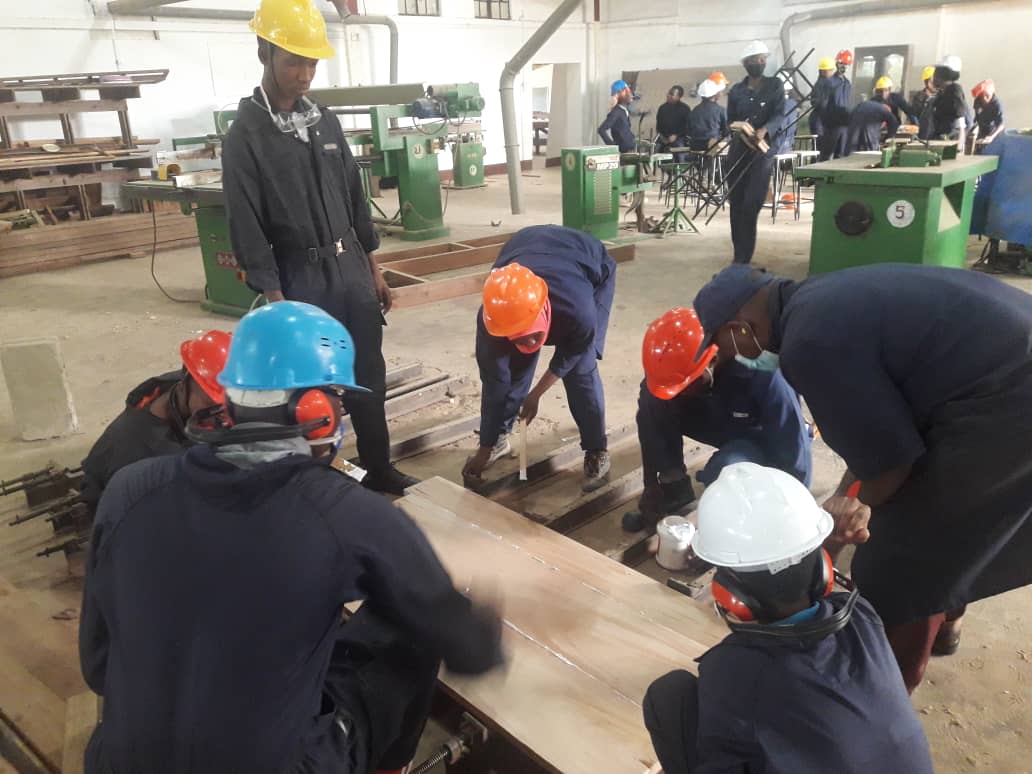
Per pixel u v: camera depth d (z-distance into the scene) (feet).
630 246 24.56
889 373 5.28
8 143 27.48
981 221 21.07
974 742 6.49
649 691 4.73
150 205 28.37
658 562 8.64
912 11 41.98
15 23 30.76
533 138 54.90
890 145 18.81
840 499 6.10
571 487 10.33
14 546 9.75
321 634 4.01
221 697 3.80
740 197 22.22
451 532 8.23
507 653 5.30
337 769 4.30
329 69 40.70
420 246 27.07
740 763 3.85
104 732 4.09
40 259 25.99
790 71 34.68
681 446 8.97
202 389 6.57
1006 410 5.11
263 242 9.15
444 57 45.34
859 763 3.69
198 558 3.88
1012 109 40.57
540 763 5.37
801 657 3.90
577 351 9.14
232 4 36.76
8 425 13.50
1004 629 7.86
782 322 5.66
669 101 36.99
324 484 4.09
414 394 13.51
